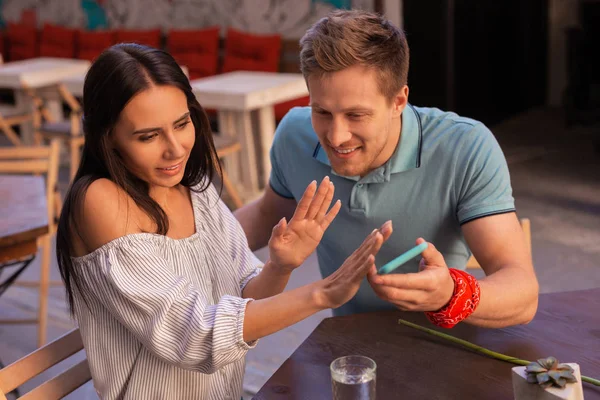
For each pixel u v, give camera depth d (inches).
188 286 50.7
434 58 217.8
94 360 53.2
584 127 237.8
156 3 270.4
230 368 58.4
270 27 244.5
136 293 49.1
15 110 232.7
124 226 50.8
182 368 50.2
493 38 240.4
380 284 46.2
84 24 290.8
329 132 54.7
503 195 61.2
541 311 61.3
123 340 52.8
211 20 259.3
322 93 53.4
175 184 52.3
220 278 57.1
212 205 59.3
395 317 60.9
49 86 209.5
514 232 60.3
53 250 159.2
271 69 228.5
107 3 282.0
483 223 60.4
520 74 261.4
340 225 66.4
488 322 54.7
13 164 116.1
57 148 116.4
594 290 65.3
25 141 235.6
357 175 59.9
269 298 48.9
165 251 53.0
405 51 55.1
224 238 59.2
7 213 93.3
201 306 49.3
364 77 52.3
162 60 49.1
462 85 227.9
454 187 62.2
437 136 62.7
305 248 53.4
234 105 171.9
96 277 50.3
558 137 228.7
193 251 55.3
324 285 47.3
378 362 54.1
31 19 304.8
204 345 48.4
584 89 239.5
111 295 50.1
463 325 58.6
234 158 187.8
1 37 292.8
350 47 51.6
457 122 63.3
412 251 46.3
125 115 48.1
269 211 74.1
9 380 54.7
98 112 48.8
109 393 53.5
